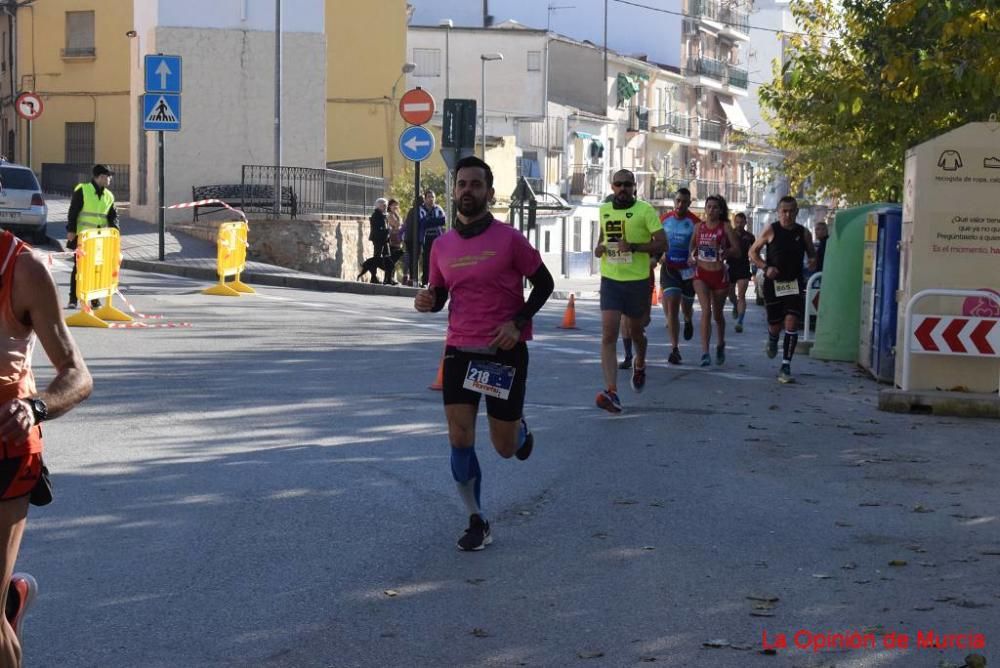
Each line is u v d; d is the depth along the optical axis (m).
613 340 12.60
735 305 24.61
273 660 5.57
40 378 13.23
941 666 5.60
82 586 6.55
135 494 8.59
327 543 7.50
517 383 7.63
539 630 6.03
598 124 77.44
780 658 5.68
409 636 5.91
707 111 92.44
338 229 34.06
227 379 13.84
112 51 55.09
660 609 6.37
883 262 15.96
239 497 8.58
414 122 29.44
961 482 9.70
